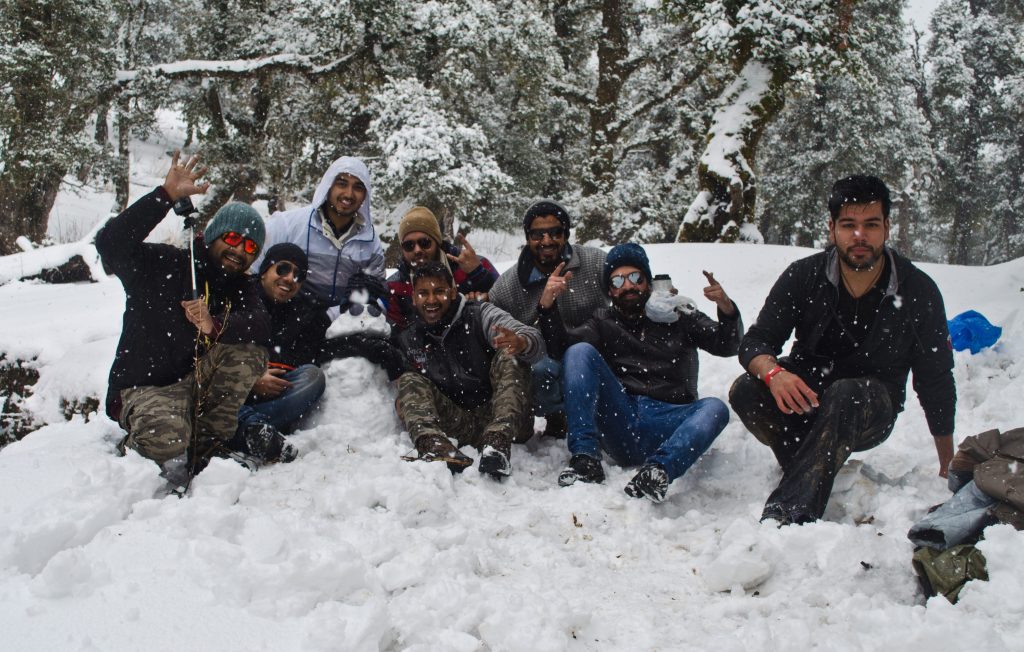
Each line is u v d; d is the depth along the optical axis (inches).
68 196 1143.0
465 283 186.1
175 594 88.5
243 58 785.6
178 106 1023.6
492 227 959.0
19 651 77.3
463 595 90.2
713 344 152.9
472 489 131.6
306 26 693.9
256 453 139.9
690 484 144.7
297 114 770.8
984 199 1323.8
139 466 117.4
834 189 122.5
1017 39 1175.6
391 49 679.1
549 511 125.7
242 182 797.2
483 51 677.3
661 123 972.6
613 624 91.2
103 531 100.4
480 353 157.6
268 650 79.7
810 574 102.7
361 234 185.9
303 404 156.0
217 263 142.3
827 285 127.7
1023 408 161.6
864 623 87.6
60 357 229.5
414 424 145.1
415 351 157.3
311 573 92.4
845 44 531.5
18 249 729.6
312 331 169.8
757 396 134.3
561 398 164.6
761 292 321.4
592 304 174.7
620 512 126.5
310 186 841.5
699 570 107.7
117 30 826.2
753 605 95.0
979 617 85.4
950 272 339.6
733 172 511.8
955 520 99.7
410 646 81.8
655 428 149.4
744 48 521.0
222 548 96.5
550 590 98.0
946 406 128.6
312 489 129.7
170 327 136.2
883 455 143.9
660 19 875.4
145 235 134.2
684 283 343.0
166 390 134.0
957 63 1285.7
